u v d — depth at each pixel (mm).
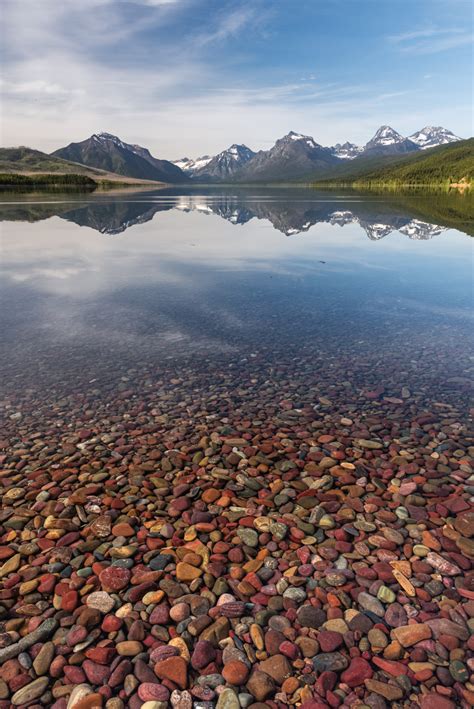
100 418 1835
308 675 854
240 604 999
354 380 2197
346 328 2979
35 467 1521
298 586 1057
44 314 3279
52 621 958
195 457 1579
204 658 880
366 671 859
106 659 876
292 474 1492
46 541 1198
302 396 2035
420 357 2475
